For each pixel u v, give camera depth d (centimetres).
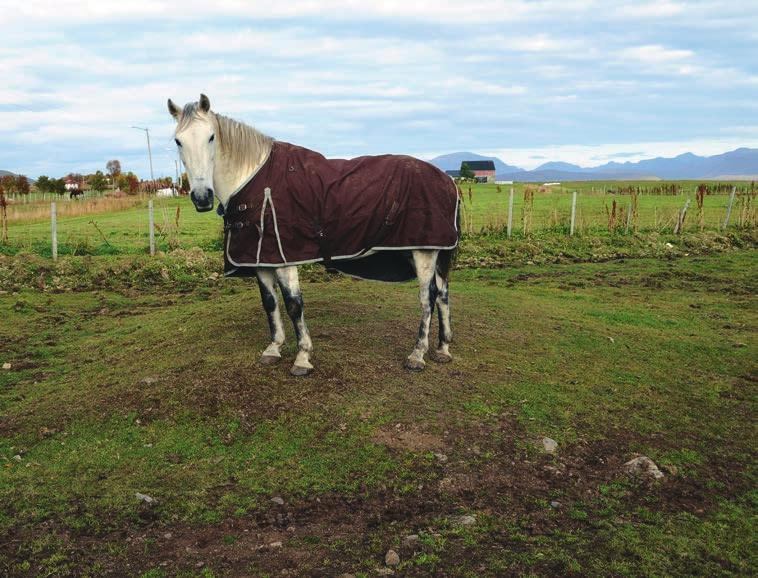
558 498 439
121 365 680
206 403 543
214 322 788
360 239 557
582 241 1794
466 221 2158
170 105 539
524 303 930
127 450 494
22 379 697
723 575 358
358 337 677
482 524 405
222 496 435
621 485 457
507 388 586
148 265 1375
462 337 712
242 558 372
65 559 371
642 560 369
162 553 377
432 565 362
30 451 503
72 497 436
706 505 438
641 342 770
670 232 1995
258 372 584
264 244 545
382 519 412
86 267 1355
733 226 2106
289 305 571
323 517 414
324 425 513
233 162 535
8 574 357
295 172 546
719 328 902
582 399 580
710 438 533
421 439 496
